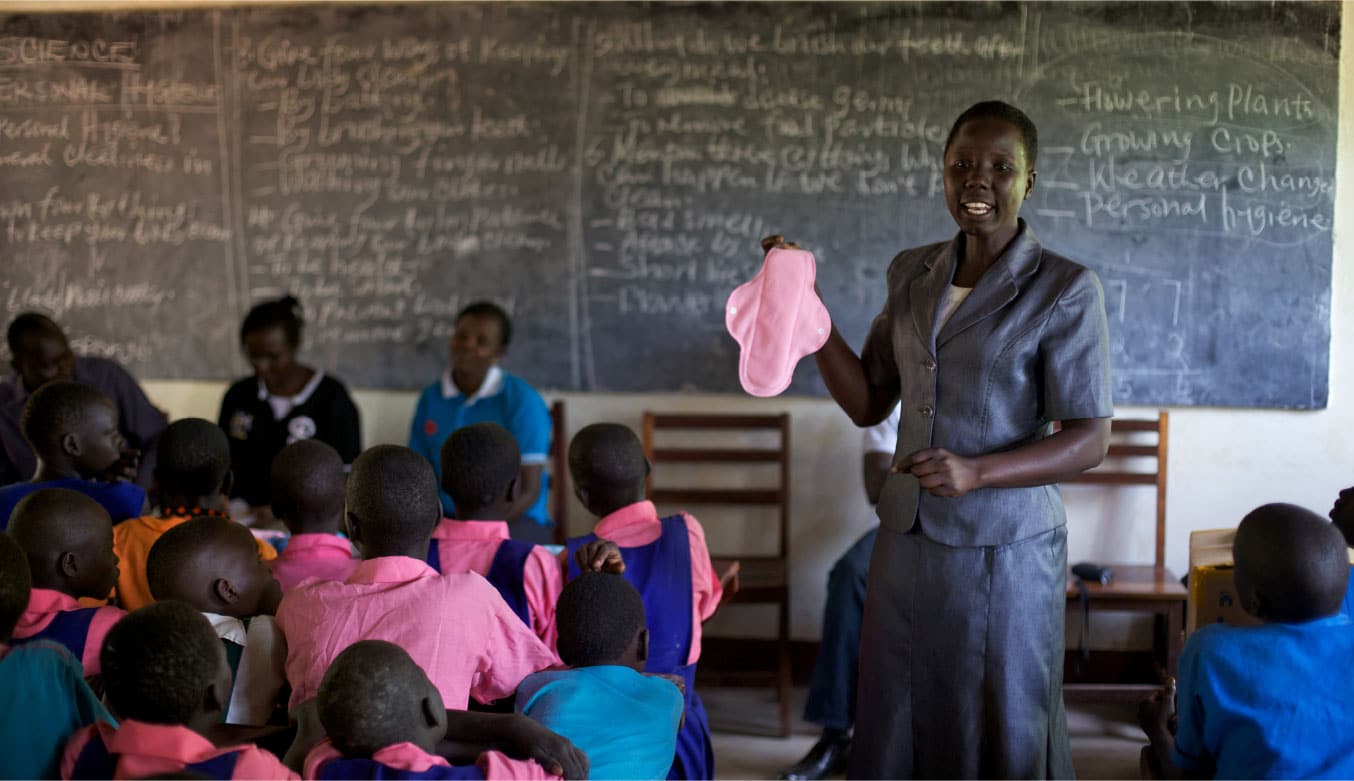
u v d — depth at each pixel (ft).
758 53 10.82
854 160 10.78
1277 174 10.36
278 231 11.59
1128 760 9.45
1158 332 10.59
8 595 4.54
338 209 11.49
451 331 11.47
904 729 5.68
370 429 11.68
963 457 5.22
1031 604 5.43
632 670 5.27
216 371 11.79
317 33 11.36
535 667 5.38
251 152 11.54
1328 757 4.77
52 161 11.78
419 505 5.37
